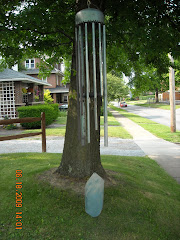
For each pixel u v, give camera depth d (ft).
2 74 55.01
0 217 10.11
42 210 10.59
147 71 20.61
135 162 20.93
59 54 19.67
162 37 11.83
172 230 10.39
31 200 11.36
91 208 9.61
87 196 9.64
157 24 12.93
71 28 13.73
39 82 62.90
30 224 9.75
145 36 11.78
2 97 54.49
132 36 13.15
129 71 20.84
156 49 11.94
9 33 12.30
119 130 44.75
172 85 42.19
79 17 8.50
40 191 11.94
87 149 12.99
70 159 13.17
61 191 11.78
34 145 30.35
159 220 10.79
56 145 30.37
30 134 22.07
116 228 9.77
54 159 19.43
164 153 26.63
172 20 13.94
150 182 15.58
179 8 13.35
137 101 220.84
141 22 13.08
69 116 13.30
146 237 9.53
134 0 12.78
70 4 14.58
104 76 8.85
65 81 25.00
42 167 15.66
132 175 15.89
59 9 14.39
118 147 29.99
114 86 84.64
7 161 18.30
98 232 9.48
